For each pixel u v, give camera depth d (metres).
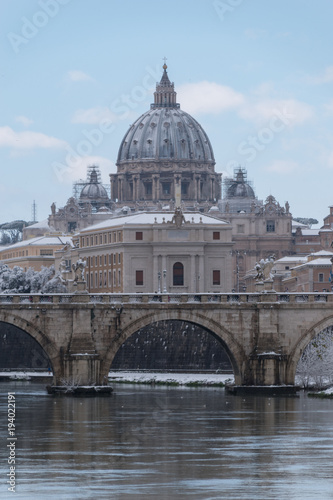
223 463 197.50
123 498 169.12
